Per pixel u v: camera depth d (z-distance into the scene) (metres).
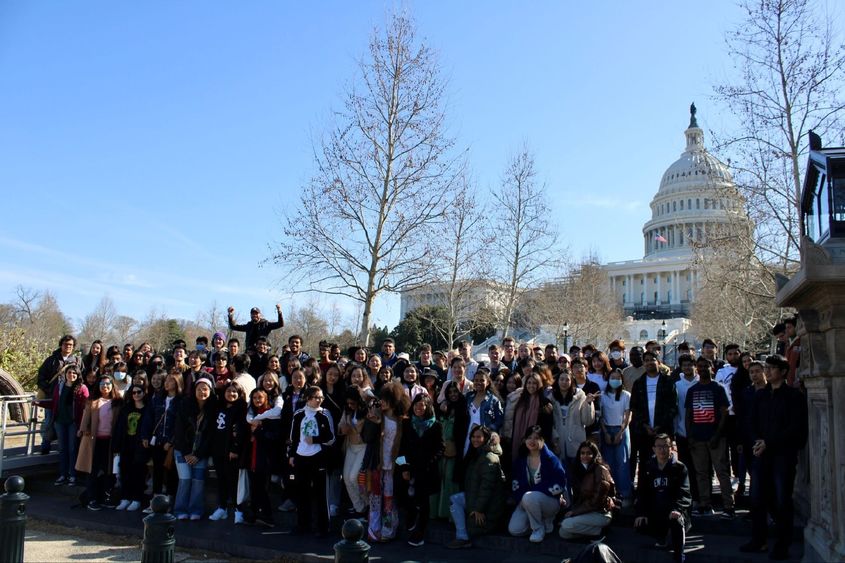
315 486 9.13
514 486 8.85
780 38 19.05
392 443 8.93
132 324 89.00
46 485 12.09
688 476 8.84
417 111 20.72
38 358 22.91
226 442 9.96
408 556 8.24
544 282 44.84
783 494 7.41
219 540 8.87
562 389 9.67
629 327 91.38
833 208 6.32
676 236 109.19
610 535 8.63
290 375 11.11
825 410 6.59
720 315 45.47
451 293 29.36
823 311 6.41
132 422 10.74
